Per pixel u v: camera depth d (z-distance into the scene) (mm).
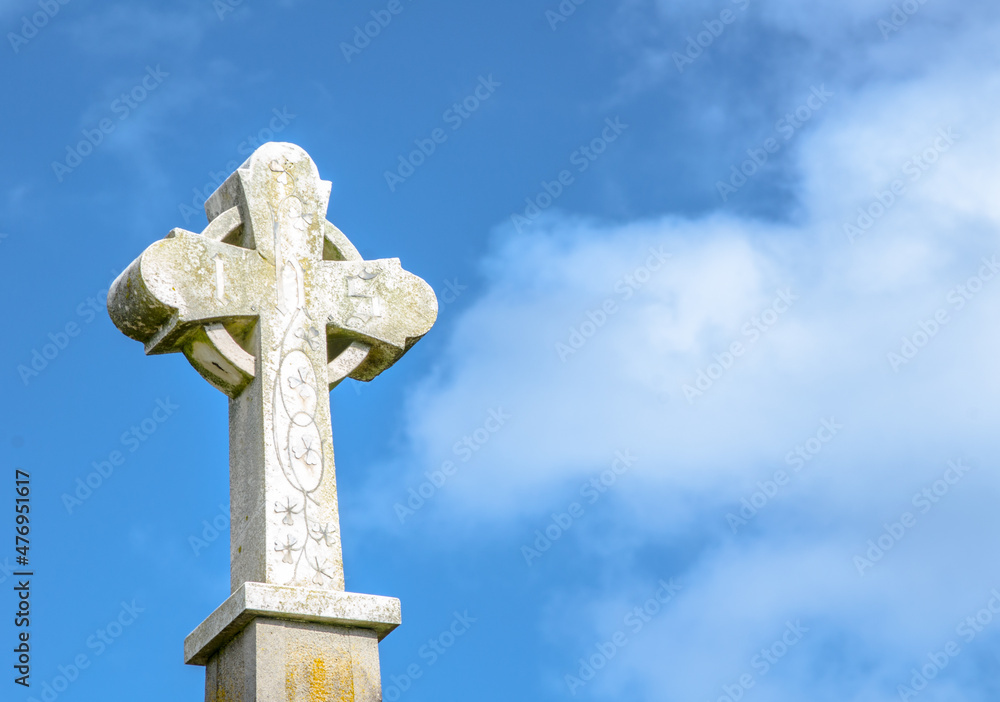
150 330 8352
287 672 7621
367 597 7918
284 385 8383
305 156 8969
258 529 8039
